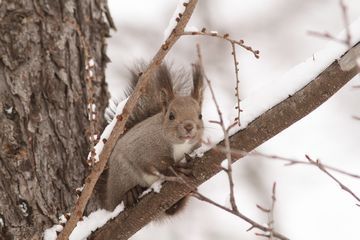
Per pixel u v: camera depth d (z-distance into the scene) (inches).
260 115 340.8
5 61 402.0
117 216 377.1
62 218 383.2
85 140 418.0
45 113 406.6
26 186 391.2
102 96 443.5
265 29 734.5
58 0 423.2
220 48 702.5
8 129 394.0
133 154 428.5
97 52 444.1
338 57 328.2
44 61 411.8
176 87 481.1
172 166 377.4
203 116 480.1
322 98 332.2
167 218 450.3
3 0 407.8
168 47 313.3
